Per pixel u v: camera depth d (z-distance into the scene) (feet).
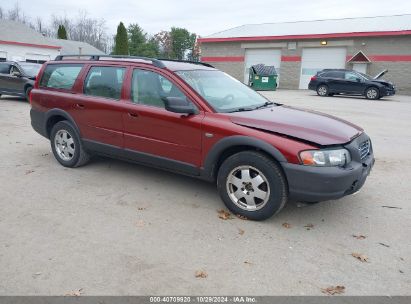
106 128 17.11
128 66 16.62
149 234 12.46
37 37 121.70
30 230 12.55
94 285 9.71
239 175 13.75
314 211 14.57
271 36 100.07
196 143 14.34
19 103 47.57
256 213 13.37
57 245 11.62
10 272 10.18
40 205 14.62
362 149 13.91
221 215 13.91
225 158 14.33
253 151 13.30
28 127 30.91
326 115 15.85
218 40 109.29
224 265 10.74
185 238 12.24
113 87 16.97
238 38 105.60
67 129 18.89
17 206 14.48
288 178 12.48
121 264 10.66
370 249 11.84
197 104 14.49
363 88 68.44
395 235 12.79
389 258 11.34
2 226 12.80
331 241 12.28
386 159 22.81
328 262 11.03
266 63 104.37
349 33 89.04
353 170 12.55
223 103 14.99
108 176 18.12
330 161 12.26
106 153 17.67
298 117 14.32
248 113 14.32
